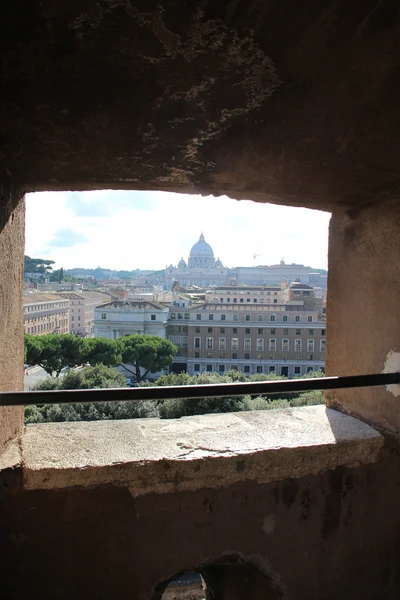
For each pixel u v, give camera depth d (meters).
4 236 1.71
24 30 0.97
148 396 1.59
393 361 2.04
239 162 1.68
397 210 2.03
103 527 1.72
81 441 1.89
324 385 1.80
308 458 1.90
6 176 1.72
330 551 1.98
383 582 2.06
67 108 1.28
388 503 2.05
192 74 1.13
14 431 1.87
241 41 1.01
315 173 1.79
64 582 1.71
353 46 1.03
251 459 1.83
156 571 1.78
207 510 1.81
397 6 0.90
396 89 1.19
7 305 1.76
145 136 1.46
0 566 1.65
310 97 1.24
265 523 1.88
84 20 0.94
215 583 2.19
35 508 1.67
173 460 1.75
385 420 2.09
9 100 1.24
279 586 1.92
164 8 0.91
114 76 1.14
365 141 1.49
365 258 2.24
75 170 1.75
